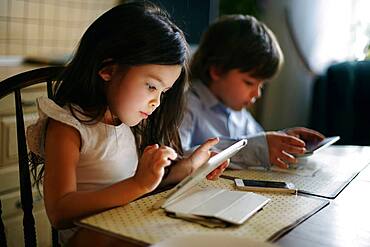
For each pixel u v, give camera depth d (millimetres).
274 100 2936
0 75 1562
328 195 964
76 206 826
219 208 798
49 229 1691
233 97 1703
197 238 640
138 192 839
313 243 721
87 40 1008
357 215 849
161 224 754
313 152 1292
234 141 1271
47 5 2035
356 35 2824
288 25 2855
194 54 1769
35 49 2008
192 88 1674
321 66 2842
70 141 956
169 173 1035
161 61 949
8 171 1604
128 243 701
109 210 812
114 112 1021
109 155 1059
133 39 951
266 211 830
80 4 2189
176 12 2082
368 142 2639
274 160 1200
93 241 715
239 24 1705
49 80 1146
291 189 952
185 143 1516
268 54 1661
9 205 1614
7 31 1882
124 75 962
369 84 2654
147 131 1161
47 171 910
